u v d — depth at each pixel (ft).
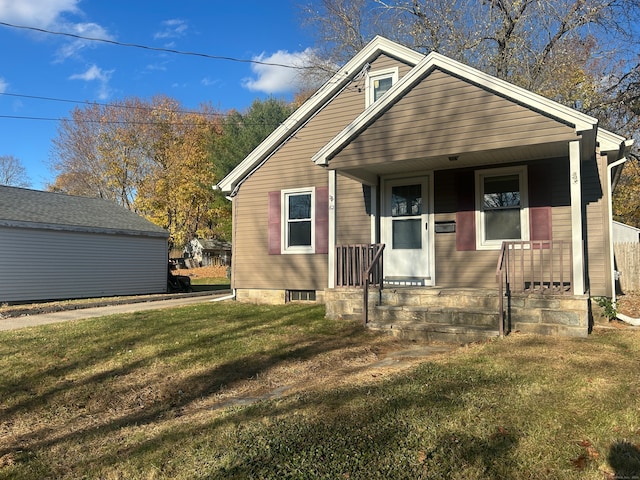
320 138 36.42
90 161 128.67
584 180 26.71
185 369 18.60
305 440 11.00
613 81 58.59
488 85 23.61
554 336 21.33
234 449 10.80
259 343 22.16
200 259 125.59
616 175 31.71
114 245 58.75
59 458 11.35
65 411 15.11
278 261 37.60
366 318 25.26
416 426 11.41
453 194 29.71
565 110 21.74
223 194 103.86
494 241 28.55
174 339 23.62
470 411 12.17
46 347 22.75
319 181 36.19
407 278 30.86
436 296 25.04
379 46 34.40
